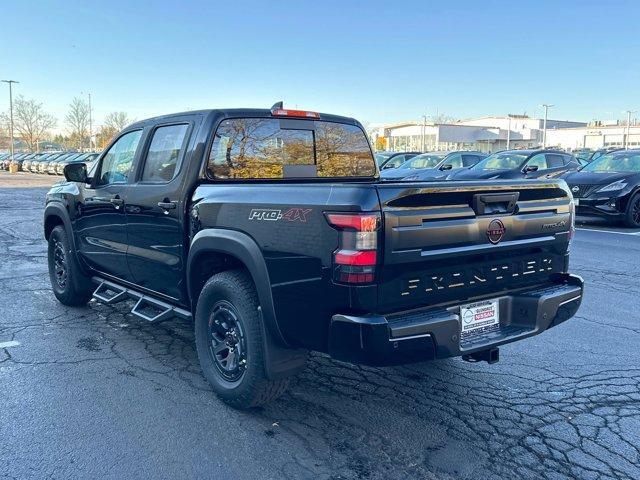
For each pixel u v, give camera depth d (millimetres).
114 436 3527
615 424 3746
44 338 5340
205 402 4020
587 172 13914
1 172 48156
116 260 5227
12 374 4465
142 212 4719
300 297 3340
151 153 4770
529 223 3756
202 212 4023
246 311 3686
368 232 3023
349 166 5195
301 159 4824
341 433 3613
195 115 4398
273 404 4008
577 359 4902
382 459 3316
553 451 3414
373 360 3082
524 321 3775
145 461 3254
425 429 3670
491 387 4324
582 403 4055
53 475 3104
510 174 14523
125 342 5254
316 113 4926
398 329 3084
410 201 3170
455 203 3375
